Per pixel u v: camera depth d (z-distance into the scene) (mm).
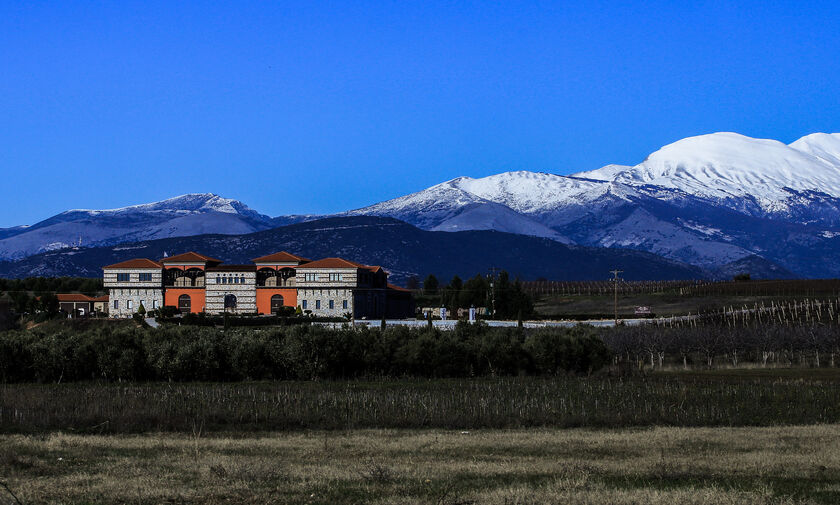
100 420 46812
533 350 76125
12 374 71125
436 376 74188
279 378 73375
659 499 26219
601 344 78875
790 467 32844
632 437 41625
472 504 25797
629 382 67438
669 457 35406
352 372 74500
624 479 30500
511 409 50594
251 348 72750
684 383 66375
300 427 46375
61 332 77938
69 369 71625
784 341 94875
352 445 39438
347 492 28031
